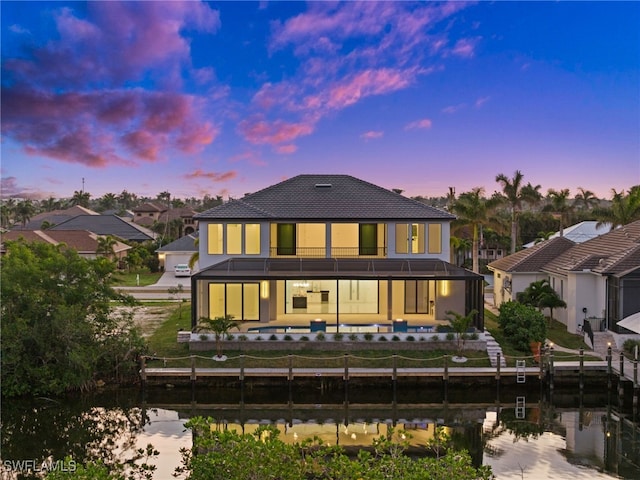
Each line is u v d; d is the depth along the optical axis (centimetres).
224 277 2980
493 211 4978
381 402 2505
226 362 2645
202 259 3288
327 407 2470
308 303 3450
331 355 2730
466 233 6950
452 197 5734
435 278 3008
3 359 2384
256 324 3142
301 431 2169
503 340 2961
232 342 2783
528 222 7869
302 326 2917
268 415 2367
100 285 2719
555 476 1736
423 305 3444
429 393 2517
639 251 2986
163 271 6838
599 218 4759
